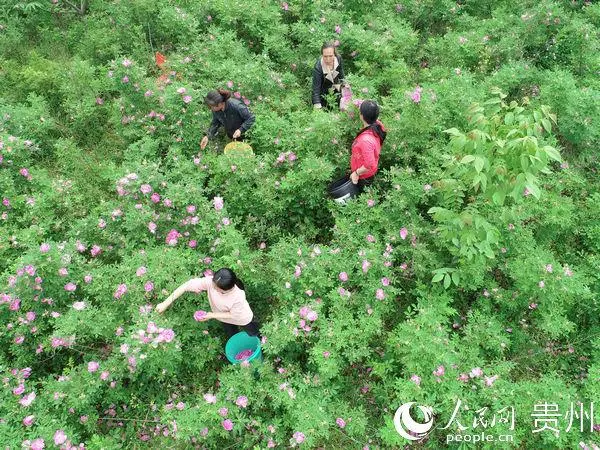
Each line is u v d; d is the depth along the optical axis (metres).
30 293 4.41
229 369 4.45
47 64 7.35
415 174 5.46
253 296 5.00
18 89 7.16
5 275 4.70
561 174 5.81
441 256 5.08
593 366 4.41
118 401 4.40
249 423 4.06
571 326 4.58
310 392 4.18
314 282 4.65
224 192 5.54
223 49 7.33
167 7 7.68
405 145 5.68
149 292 4.52
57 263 4.47
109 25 8.10
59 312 4.60
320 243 5.54
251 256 4.85
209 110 6.38
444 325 4.59
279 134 6.00
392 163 5.96
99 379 4.07
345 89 6.18
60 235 5.48
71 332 4.18
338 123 5.80
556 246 5.55
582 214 5.61
